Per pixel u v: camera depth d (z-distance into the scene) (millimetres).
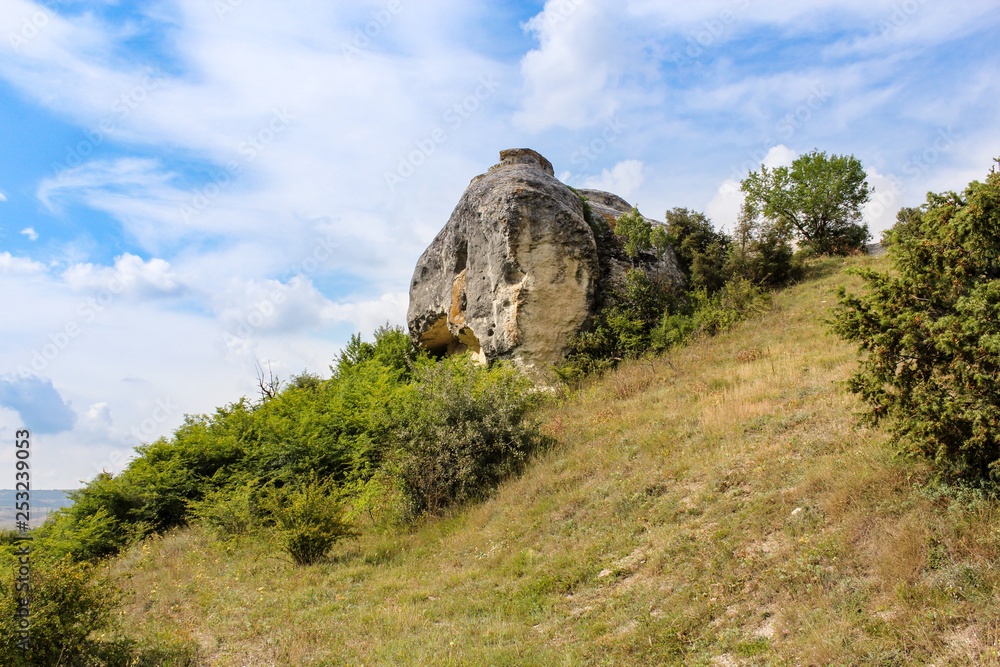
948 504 5250
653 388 14000
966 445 4953
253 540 12258
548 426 13102
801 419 8750
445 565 9023
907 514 5375
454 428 12203
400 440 12570
